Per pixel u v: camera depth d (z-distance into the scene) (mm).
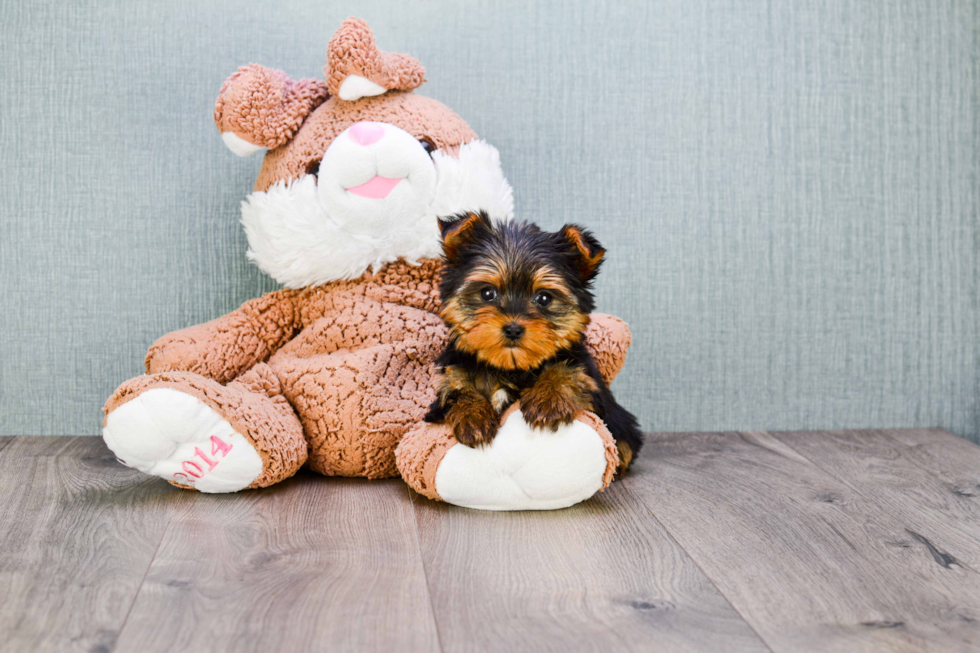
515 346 1628
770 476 2070
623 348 2244
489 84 2475
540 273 1666
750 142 2551
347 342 2057
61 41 2385
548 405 1669
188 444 1755
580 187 2521
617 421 1958
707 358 2594
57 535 1587
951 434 2570
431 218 2043
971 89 2598
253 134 2045
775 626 1247
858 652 1171
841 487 1982
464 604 1307
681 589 1377
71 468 2082
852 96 2570
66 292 2447
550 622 1249
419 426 1870
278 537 1593
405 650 1158
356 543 1567
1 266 2428
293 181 2049
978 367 2635
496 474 1714
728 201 2559
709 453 2312
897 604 1330
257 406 1873
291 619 1243
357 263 2059
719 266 2570
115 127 2416
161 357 2082
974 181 2623
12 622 1223
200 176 2445
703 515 1759
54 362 2461
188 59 2414
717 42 2523
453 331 1745
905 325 2629
